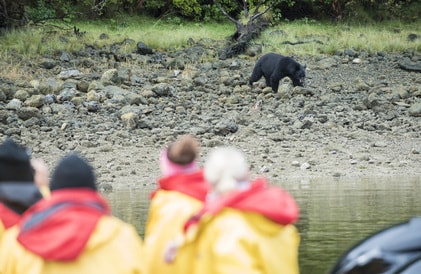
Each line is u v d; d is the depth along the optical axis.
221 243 10.65
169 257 11.29
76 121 49.12
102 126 48.19
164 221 12.13
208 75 64.12
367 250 12.63
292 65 58.59
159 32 80.06
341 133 47.66
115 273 10.04
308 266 18.67
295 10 94.62
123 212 27.11
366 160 41.56
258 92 58.91
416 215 25.50
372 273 12.45
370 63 70.50
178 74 64.12
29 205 12.07
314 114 52.19
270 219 10.73
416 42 77.81
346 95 59.06
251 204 10.70
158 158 41.69
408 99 57.44
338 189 32.88
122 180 37.00
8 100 53.22
